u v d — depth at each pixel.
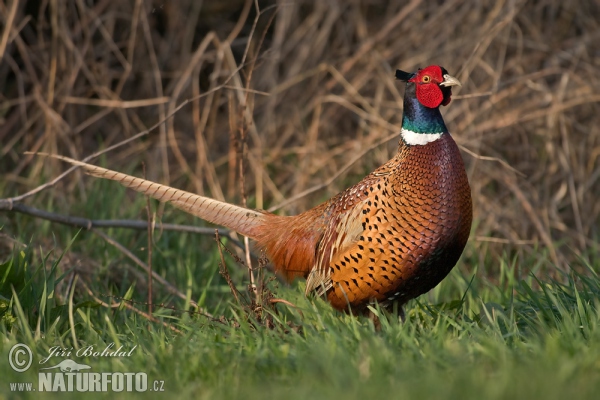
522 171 18.84
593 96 18.38
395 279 10.79
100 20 20.61
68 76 20.28
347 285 11.10
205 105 21.72
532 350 8.59
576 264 16.94
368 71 20.61
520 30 19.36
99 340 10.29
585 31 19.88
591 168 18.73
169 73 22.77
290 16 21.69
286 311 12.32
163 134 19.12
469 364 8.11
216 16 24.38
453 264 11.06
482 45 19.30
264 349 8.95
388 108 20.77
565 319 9.23
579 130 19.08
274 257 12.10
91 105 22.27
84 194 17.89
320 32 22.19
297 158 20.67
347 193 11.32
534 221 17.41
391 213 10.66
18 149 21.14
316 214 11.80
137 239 16.16
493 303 11.04
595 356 7.81
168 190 12.38
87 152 21.69
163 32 24.00
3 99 22.06
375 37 20.80
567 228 17.98
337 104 21.28
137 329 10.70
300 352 8.78
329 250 11.27
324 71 21.70
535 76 18.34
